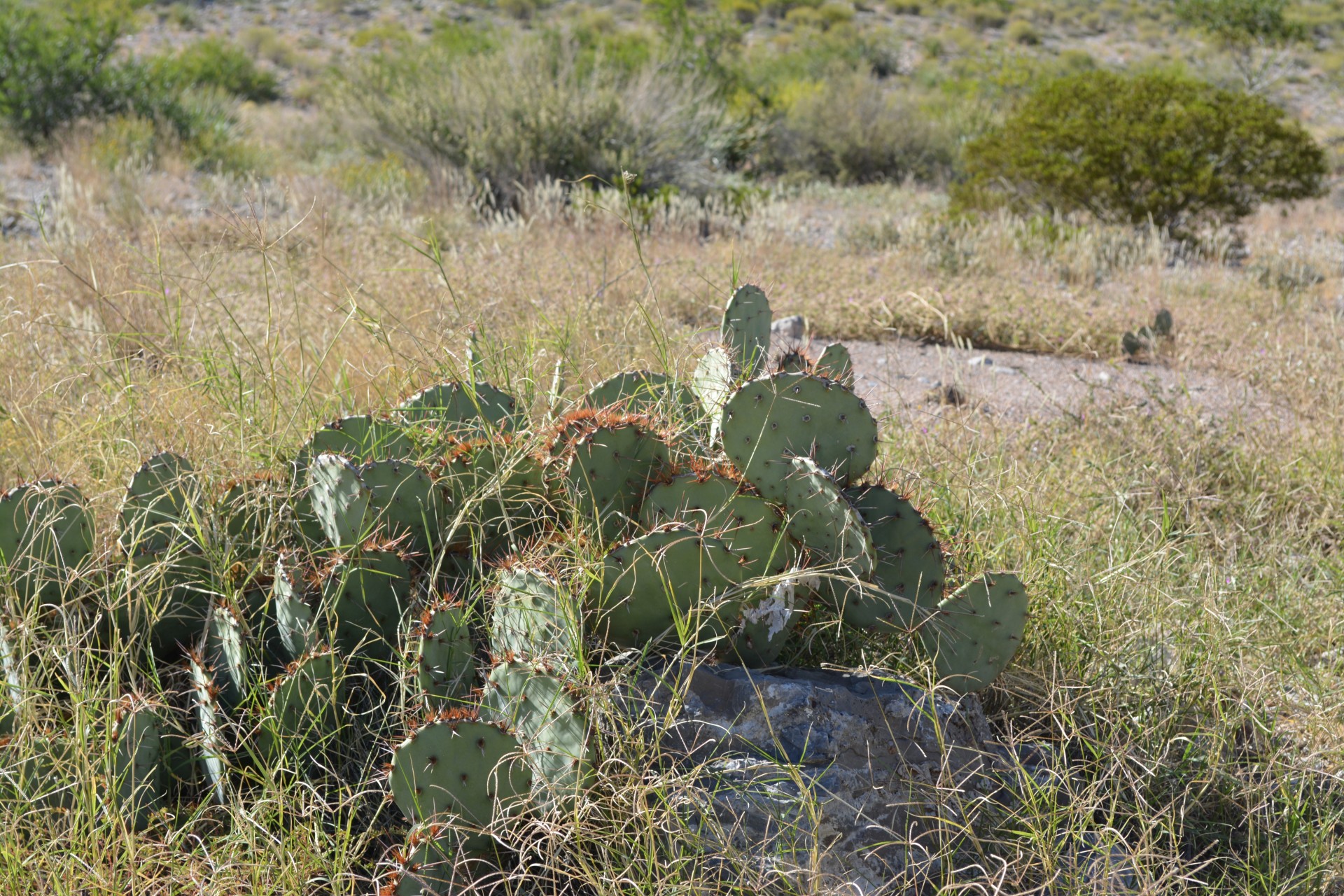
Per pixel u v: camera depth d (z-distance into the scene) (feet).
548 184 38.99
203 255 16.38
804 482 7.71
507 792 6.62
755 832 6.70
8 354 12.90
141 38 103.24
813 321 23.77
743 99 65.77
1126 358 22.26
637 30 126.00
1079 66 124.67
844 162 63.21
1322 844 7.42
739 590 7.52
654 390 9.87
